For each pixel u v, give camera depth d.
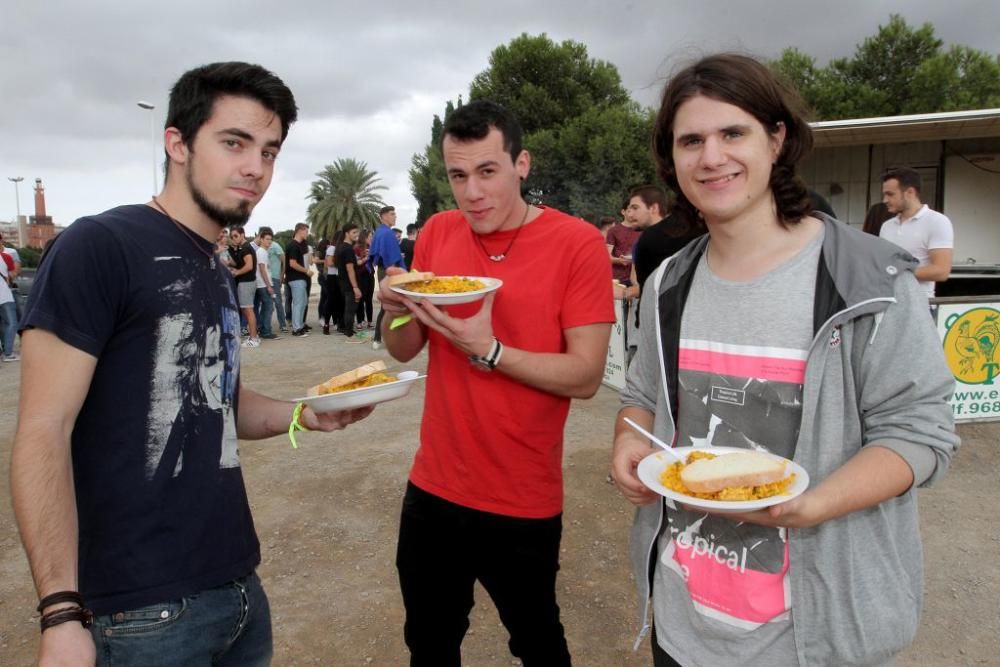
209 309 1.69
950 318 5.63
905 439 1.34
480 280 2.23
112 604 1.52
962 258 10.97
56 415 1.40
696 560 1.59
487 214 2.26
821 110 24.84
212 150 1.63
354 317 13.26
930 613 3.16
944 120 8.85
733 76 1.43
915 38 25.45
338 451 5.69
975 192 10.73
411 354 2.66
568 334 2.27
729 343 1.56
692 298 1.67
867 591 1.41
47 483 1.35
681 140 1.52
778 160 1.52
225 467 1.72
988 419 5.82
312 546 4.00
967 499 4.38
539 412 2.22
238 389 2.09
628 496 1.61
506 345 2.32
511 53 39.31
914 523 1.48
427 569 2.37
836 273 1.41
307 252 13.82
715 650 1.57
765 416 1.51
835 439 1.42
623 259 9.02
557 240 2.28
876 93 24.78
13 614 3.32
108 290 1.50
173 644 1.58
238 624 1.74
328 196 69.62
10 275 10.87
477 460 2.26
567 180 36.22
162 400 1.58
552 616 2.33
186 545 1.61
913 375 1.34
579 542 3.97
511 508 2.24
